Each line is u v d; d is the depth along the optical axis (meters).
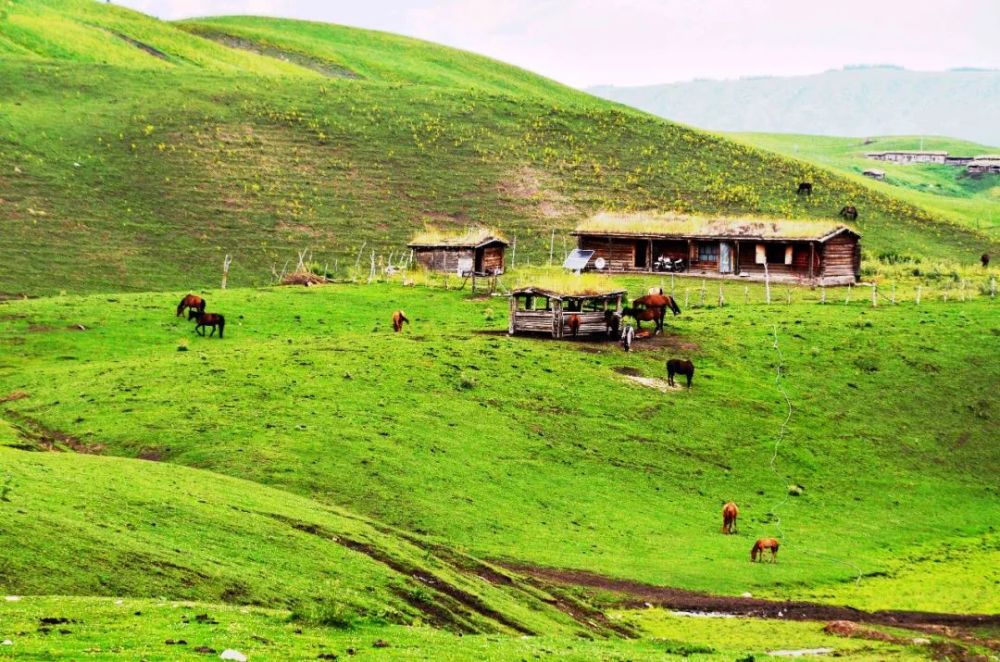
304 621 28.55
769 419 67.69
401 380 64.25
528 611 37.34
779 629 39.53
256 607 29.81
